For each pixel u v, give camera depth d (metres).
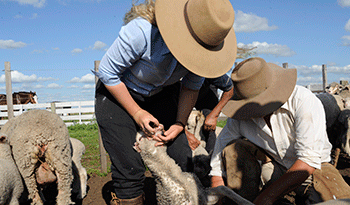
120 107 2.39
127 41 2.03
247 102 2.38
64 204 2.95
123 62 2.12
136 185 2.40
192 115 3.70
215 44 1.94
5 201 2.56
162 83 2.30
